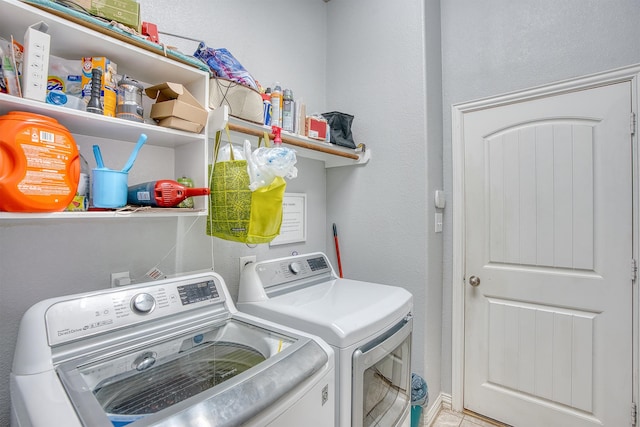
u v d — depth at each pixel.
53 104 0.84
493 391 1.95
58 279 1.09
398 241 2.01
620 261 1.58
